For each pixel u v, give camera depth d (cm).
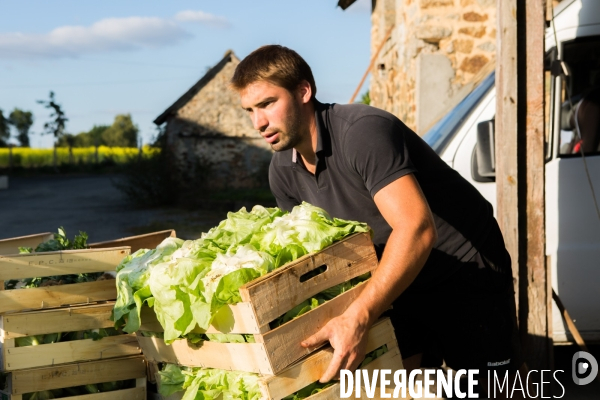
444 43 963
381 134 279
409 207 270
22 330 304
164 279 260
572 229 497
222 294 249
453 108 585
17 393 303
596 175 500
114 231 1680
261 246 267
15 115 9525
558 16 530
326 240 264
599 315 496
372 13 1434
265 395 244
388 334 282
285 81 286
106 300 325
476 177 510
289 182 344
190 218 2053
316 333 256
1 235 1598
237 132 3103
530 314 434
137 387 324
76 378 313
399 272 263
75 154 6238
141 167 2631
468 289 334
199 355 275
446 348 351
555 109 505
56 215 2131
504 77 430
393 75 1202
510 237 433
